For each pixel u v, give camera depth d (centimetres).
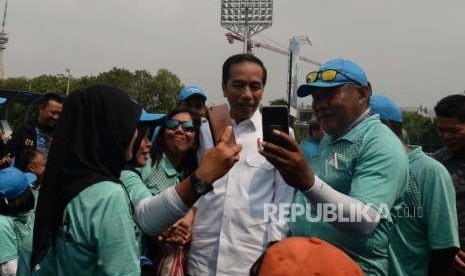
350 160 298
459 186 421
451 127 428
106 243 229
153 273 381
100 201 232
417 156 355
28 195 464
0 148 762
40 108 725
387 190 281
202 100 611
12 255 446
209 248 348
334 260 178
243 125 350
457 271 364
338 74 300
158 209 265
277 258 181
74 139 245
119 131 247
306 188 269
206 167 260
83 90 252
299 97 324
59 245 240
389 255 348
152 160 428
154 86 6619
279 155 265
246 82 344
